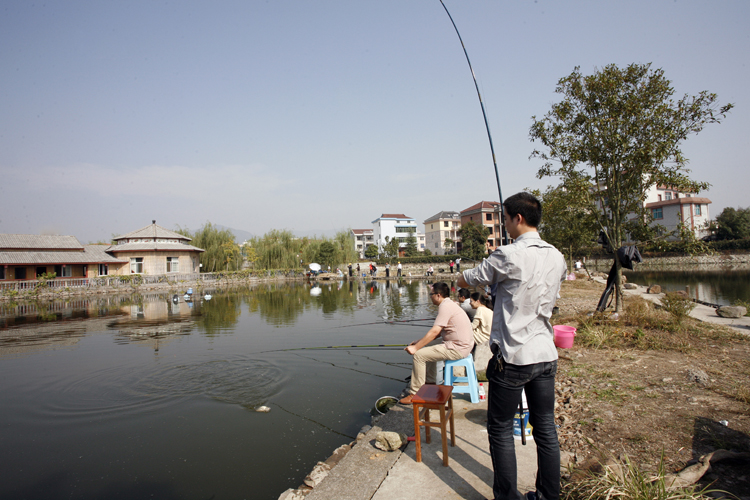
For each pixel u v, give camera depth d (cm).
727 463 254
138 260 3100
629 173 784
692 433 296
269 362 705
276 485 330
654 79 736
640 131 758
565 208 876
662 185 786
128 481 340
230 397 534
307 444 401
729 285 1806
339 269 3934
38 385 597
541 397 199
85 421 464
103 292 2509
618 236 802
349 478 255
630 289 1521
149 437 420
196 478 342
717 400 356
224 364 694
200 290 2670
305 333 983
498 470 204
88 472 355
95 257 2973
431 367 440
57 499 316
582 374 454
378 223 7225
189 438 417
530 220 207
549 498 200
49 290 2264
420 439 288
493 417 206
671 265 3725
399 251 7062
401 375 626
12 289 2239
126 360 736
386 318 1217
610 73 758
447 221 6306
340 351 786
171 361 721
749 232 3844
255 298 2009
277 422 453
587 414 345
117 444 406
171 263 3198
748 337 596
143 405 510
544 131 846
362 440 315
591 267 3741
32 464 370
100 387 584
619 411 345
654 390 390
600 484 227
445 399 267
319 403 509
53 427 449
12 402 528
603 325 693
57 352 819
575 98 810
